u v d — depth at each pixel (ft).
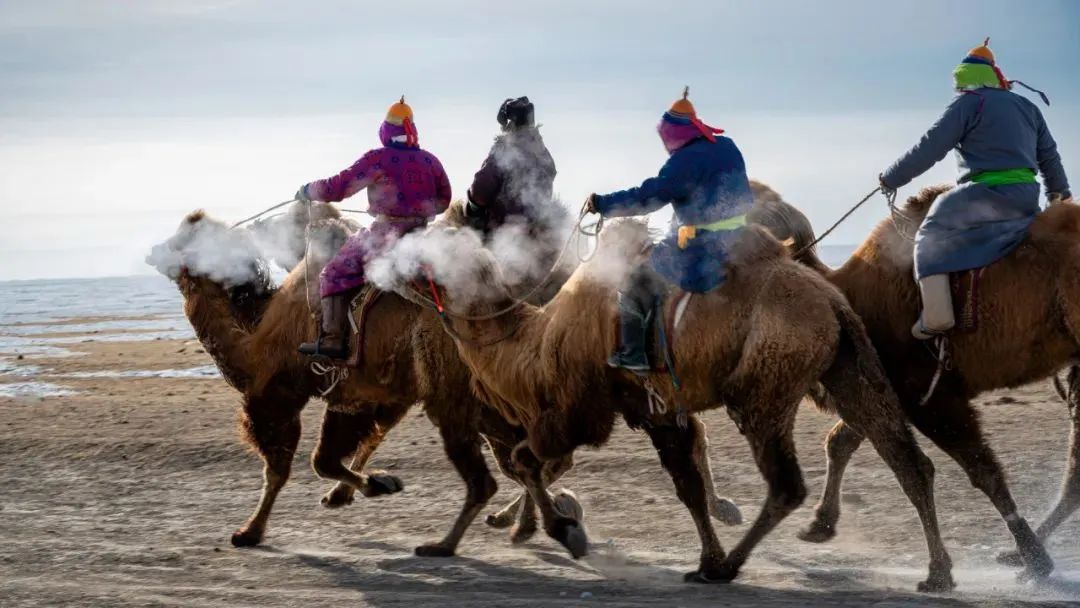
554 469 30.30
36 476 41.37
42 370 76.89
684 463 26.25
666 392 25.13
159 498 37.88
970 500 33.17
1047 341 24.58
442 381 28.73
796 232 27.58
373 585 26.63
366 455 34.24
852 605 22.62
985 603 22.45
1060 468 36.32
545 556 29.58
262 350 31.24
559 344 26.08
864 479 35.88
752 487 35.99
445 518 34.24
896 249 26.37
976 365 25.40
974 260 24.86
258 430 31.60
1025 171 25.26
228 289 32.48
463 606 23.59
